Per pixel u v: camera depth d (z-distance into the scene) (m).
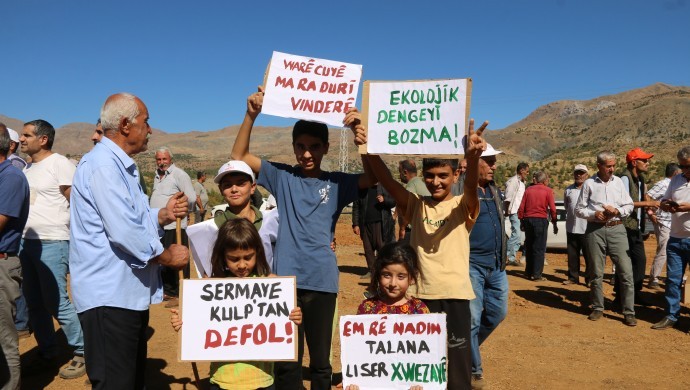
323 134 3.90
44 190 5.44
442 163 3.90
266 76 3.99
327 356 3.89
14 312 4.70
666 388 5.46
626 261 7.79
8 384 4.62
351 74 4.00
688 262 7.59
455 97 3.79
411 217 4.21
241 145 4.08
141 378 4.00
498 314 5.07
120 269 3.53
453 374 3.96
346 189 3.99
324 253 3.84
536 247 11.07
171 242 8.57
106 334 3.49
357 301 8.79
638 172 8.83
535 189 11.03
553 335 7.26
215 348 3.55
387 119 3.93
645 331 7.46
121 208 3.39
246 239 3.60
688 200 7.27
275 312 3.58
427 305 4.01
